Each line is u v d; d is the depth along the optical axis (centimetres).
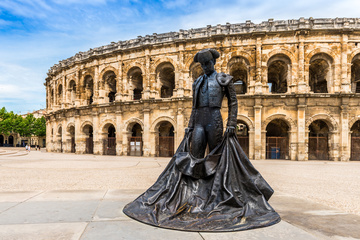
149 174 1811
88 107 4566
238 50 3684
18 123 10306
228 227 539
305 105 3434
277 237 504
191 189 683
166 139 3981
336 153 3431
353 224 610
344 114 3409
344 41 3475
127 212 664
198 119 770
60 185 1320
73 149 5153
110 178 1596
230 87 768
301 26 3497
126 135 4184
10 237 500
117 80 4338
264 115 3556
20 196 939
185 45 3891
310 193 1166
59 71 5509
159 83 4162
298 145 3431
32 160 3212
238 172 695
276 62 3881
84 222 601
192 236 505
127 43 4328
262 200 654
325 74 3728
